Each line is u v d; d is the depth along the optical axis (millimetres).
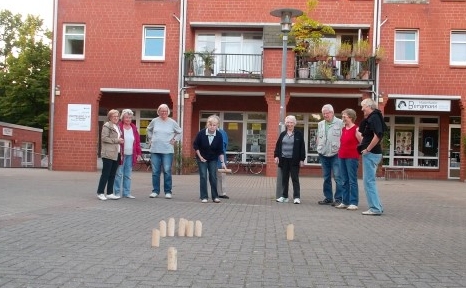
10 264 5785
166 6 27422
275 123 26875
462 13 26844
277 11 15203
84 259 6098
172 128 13836
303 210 11883
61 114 27531
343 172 12383
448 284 5398
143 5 27453
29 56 49812
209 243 7348
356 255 6812
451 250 7352
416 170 29203
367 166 11234
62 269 5598
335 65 26516
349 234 8508
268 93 26922
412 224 9984
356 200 12219
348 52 26156
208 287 5059
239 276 5523
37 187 15867
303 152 13586
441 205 14078
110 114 12758
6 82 50156
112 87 27422
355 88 26672
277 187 14164
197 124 29562
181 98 27109
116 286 4984
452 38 27062
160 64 27359
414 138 29422
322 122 13414
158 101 29562
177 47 27375
